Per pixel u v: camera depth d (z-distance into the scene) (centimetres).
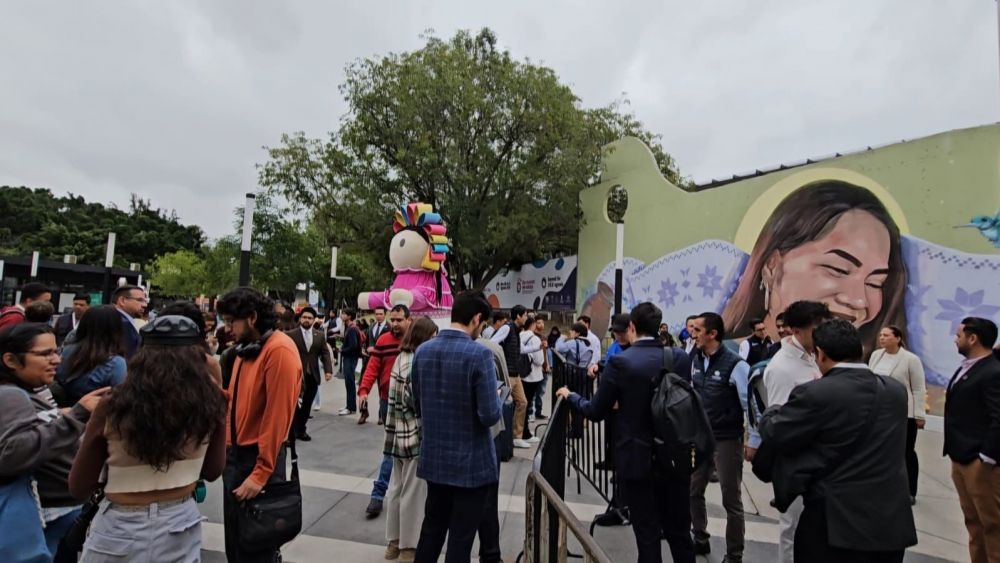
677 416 318
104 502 214
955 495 579
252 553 272
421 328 407
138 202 7750
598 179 1808
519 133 1792
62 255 5131
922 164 968
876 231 1020
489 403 310
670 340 948
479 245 1753
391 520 388
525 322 802
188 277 3512
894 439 241
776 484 257
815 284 1099
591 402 362
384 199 1831
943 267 932
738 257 1264
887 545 231
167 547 212
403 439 383
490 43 1911
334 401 1013
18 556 233
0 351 248
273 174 1867
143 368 210
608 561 153
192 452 221
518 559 361
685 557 338
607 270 1702
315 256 3222
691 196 1403
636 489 337
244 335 294
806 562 246
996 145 889
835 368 255
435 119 1720
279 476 285
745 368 395
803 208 1136
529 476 271
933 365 927
